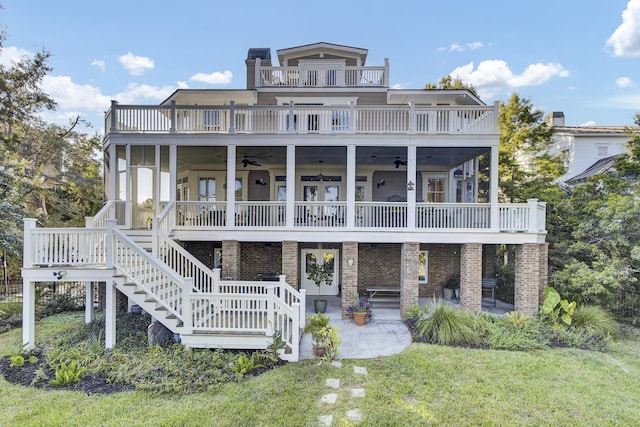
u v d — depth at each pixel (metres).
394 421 5.05
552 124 23.45
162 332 7.70
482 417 5.18
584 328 8.75
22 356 7.13
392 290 11.88
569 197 13.72
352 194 10.46
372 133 10.38
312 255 13.69
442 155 12.16
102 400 5.52
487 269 13.45
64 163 20.12
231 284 8.81
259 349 7.20
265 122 10.95
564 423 5.05
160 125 10.62
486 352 7.68
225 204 10.71
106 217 10.07
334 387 6.03
